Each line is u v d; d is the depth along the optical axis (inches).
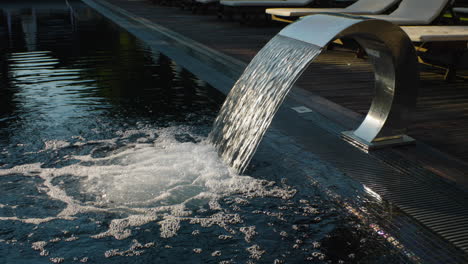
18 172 104.7
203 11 535.8
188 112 151.6
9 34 338.3
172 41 310.7
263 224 83.3
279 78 104.6
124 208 89.3
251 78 119.4
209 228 82.2
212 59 245.6
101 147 120.4
